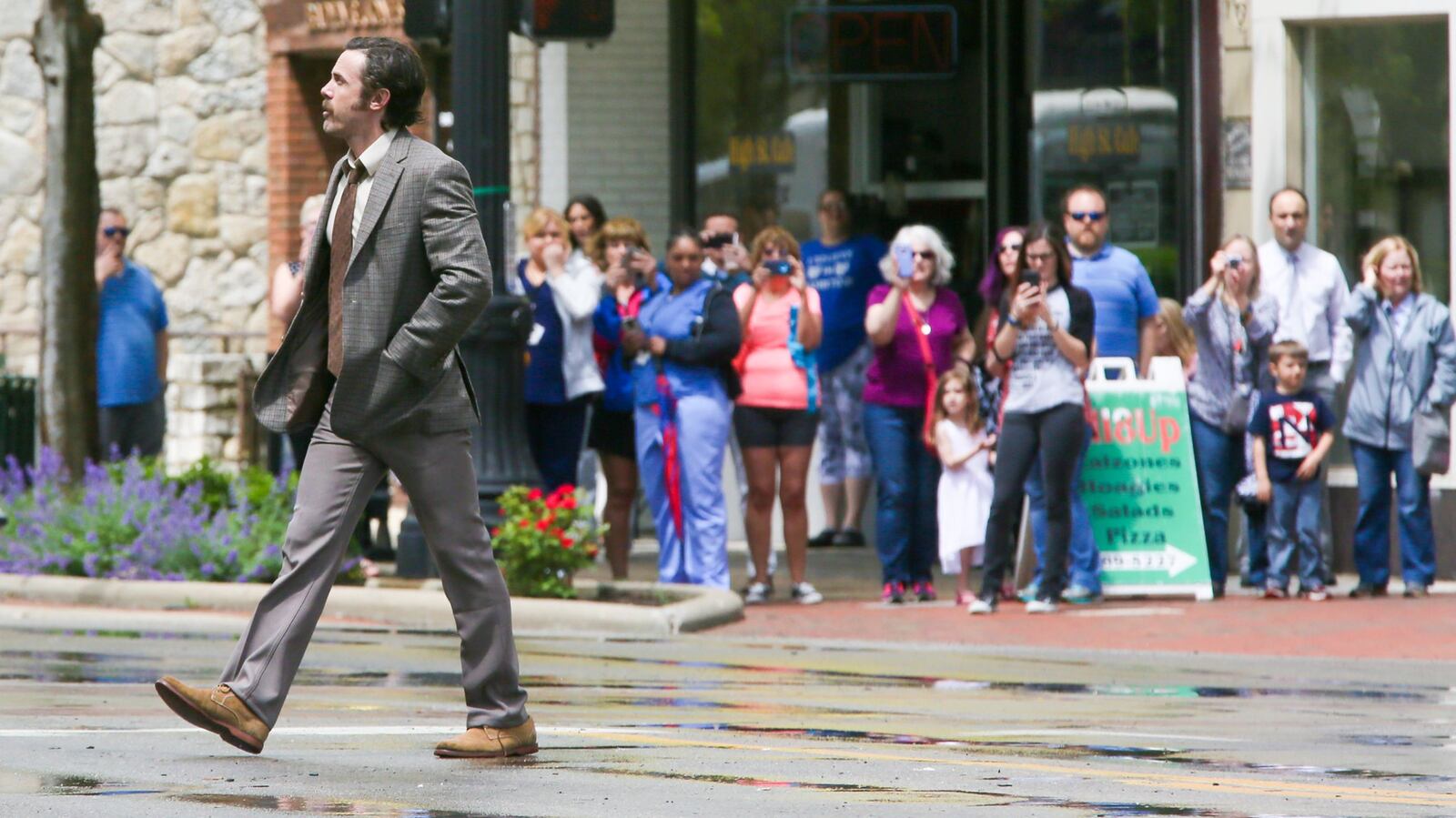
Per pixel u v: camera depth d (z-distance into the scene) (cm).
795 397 3622
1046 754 1906
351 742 1922
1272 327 3700
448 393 1758
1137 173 4416
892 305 3572
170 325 5716
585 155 4862
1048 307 3350
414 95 1759
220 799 1593
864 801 1617
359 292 1727
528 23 3547
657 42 4831
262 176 5681
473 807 1570
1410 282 3659
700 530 3581
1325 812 1598
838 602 3675
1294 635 3134
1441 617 3353
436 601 3291
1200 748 1970
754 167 4825
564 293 3716
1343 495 4100
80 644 2920
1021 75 4556
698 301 3572
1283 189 3794
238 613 3325
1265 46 4184
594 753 1859
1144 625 3262
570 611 3244
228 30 5666
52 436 3938
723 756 1855
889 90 4759
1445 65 4100
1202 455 3709
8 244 5900
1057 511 3419
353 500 1756
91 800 1582
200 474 3847
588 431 4128
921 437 3622
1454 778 1789
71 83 3931
